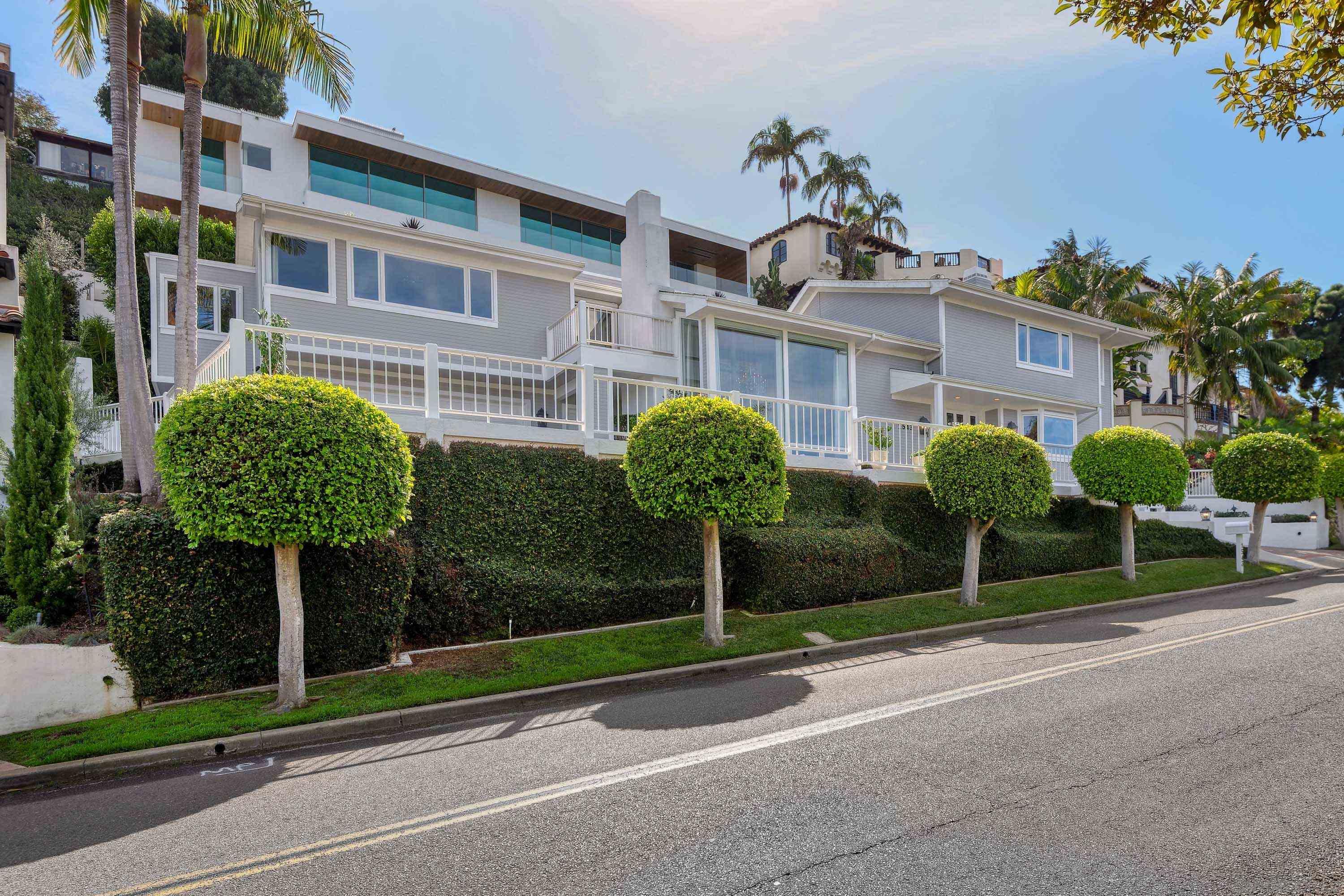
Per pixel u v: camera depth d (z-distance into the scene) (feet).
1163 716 19.47
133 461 35.22
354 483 23.40
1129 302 112.57
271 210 50.78
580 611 34.68
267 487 22.35
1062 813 13.55
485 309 60.85
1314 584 50.52
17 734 22.38
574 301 66.08
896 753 17.31
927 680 25.23
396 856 13.00
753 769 16.62
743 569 39.65
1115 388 120.57
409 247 57.31
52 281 34.78
